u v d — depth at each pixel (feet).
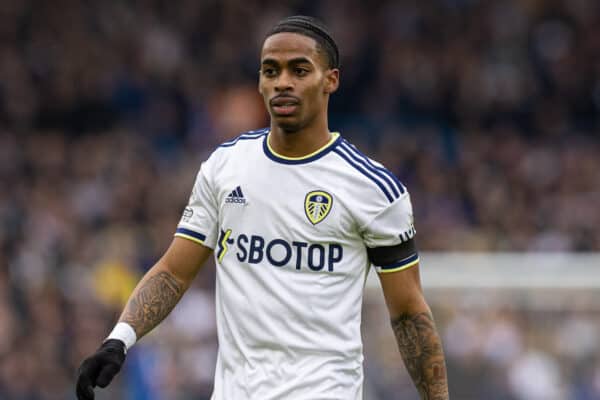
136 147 185.06
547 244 167.73
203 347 130.52
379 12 219.82
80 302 142.41
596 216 177.88
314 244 50.31
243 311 50.62
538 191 185.26
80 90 201.05
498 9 222.69
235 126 195.62
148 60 206.69
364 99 206.69
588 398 117.60
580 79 215.31
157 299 52.70
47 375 133.39
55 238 158.30
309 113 50.21
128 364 124.36
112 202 168.55
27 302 140.67
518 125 207.51
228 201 51.37
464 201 179.22
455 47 215.72
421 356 52.26
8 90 199.52
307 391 49.70
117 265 147.43
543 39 220.43
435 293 120.88
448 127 205.16
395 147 186.50
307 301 50.06
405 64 210.18
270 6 217.97
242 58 209.87
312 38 50.29
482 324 119.55
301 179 50.65
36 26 209.67
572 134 206.59
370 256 51.83
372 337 113.60
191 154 187.83
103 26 211.41
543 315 120.16
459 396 117.60
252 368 50.37
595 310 119.65
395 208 50.70
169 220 162.91
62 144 184.96
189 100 200.54
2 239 155.43
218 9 215.31
